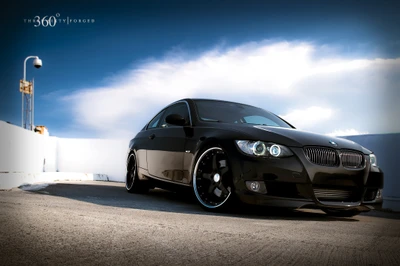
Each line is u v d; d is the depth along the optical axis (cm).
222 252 147
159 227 193
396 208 423
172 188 354
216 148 300
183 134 347
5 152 444
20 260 127
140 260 131
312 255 150
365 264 140
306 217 294
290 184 271
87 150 897
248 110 394
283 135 286
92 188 486
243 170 276
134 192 441
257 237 181
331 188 282
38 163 668
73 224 189
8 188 434
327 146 287
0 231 168
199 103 380
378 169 314
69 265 123
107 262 127
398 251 166
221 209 288
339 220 293
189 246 154
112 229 181
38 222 191
